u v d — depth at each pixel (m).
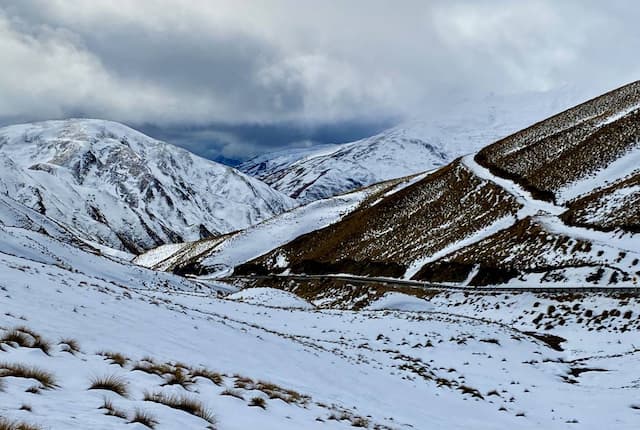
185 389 10.98
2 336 10.79
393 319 43.78
